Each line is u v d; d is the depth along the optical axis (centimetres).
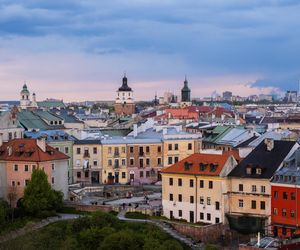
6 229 16262
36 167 18362
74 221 15888
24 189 18025
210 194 16462
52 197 17575
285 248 13025
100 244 14775
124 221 16225
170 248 14350
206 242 15600
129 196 19762
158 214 17325
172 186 17125
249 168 16175
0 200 18038
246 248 13050
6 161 18788
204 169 16662
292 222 15338
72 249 14650
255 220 15900
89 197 19838
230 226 16250
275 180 15688
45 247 15038
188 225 15962
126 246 14475
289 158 16025
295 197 15275
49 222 16712
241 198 16175
